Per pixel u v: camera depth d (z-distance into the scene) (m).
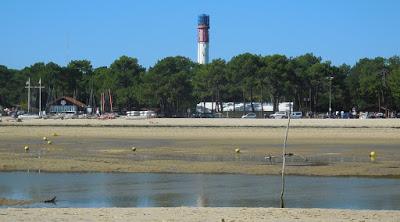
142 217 19.36
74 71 199.75
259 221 18.62
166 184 33.81
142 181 34.97
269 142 67.81
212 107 166.00
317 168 40.31
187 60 193.00
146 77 167.62
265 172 38.59
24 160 45.53
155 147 60.38
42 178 36.19
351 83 171.50
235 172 38.69
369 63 193.62
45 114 158.25
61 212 20.77
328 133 81.62
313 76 162.75
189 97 164.50
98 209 22.22
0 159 46.31
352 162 44.28
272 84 156.75
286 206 26.92
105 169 40.25
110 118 131.12
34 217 19.02
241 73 160.62
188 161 45.22
